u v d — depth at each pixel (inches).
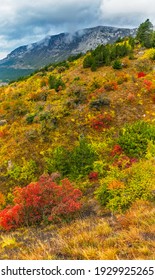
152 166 583.2
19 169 831.1
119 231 363.3
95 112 1000.9
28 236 460.4
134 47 2151.8
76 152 762.8
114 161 722.2
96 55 1854.1
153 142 738.2
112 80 1277.1
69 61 2514.8
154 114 964.0
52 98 1306.6
